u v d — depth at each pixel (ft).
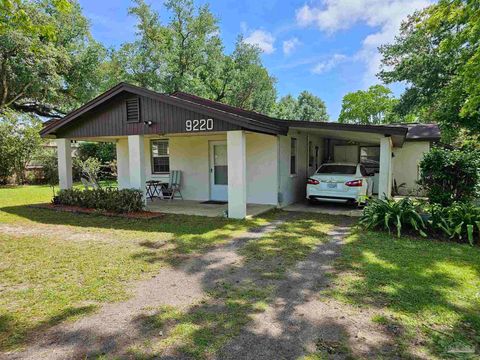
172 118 27.37
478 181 27.66
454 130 57.88
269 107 127.75
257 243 19.11
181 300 11.55
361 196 28.73
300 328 9.58
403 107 67.05
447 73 57.47
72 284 12.94
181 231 22.04
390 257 15.96
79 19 72.33
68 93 76.69
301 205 33.99
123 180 42.60
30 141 60.23
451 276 13.30
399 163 46.42
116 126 30.27
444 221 19.75
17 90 65.72
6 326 9.77
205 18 88.38
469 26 25.20
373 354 8.27
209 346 8.68
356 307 10.82
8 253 17.01
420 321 9.82
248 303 11.27
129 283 13.10
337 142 48.37
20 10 20.57
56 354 8.38
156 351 8.46
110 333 9.37
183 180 38.24
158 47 84.38
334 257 16.26
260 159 32.55
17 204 35.24
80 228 23.09
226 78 103.65
